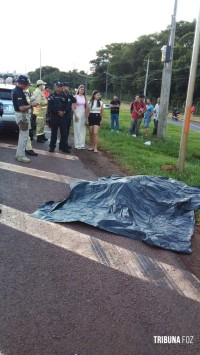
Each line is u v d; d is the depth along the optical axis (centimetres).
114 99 1653
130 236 497
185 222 561
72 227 513
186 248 476
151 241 478
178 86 7450
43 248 447
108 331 311
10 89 1205
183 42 8444
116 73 10825
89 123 1056
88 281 383
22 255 427
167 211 588
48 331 306
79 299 351
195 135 2303
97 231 507
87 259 429
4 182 699
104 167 884
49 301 345
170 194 637
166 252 464
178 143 1477
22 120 838
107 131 1541
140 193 609
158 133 1500
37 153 986
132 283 385
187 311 345
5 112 1128
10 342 291
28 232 488
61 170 823
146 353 291
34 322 315
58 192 661
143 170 866
